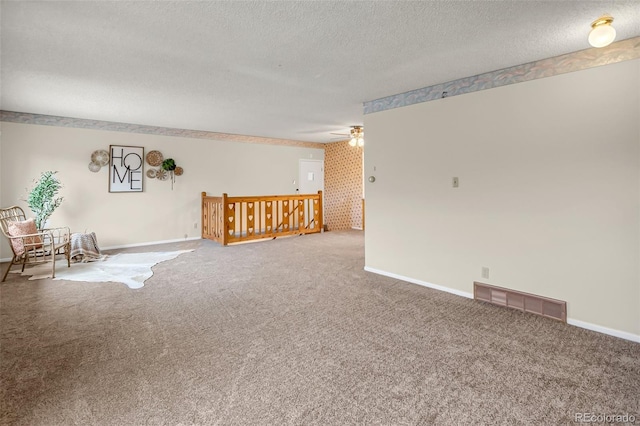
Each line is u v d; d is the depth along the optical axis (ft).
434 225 12.26
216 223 21.84
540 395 6.00
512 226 10.24
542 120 9.52
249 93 13.24
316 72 10.78
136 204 20.30
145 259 16.90
